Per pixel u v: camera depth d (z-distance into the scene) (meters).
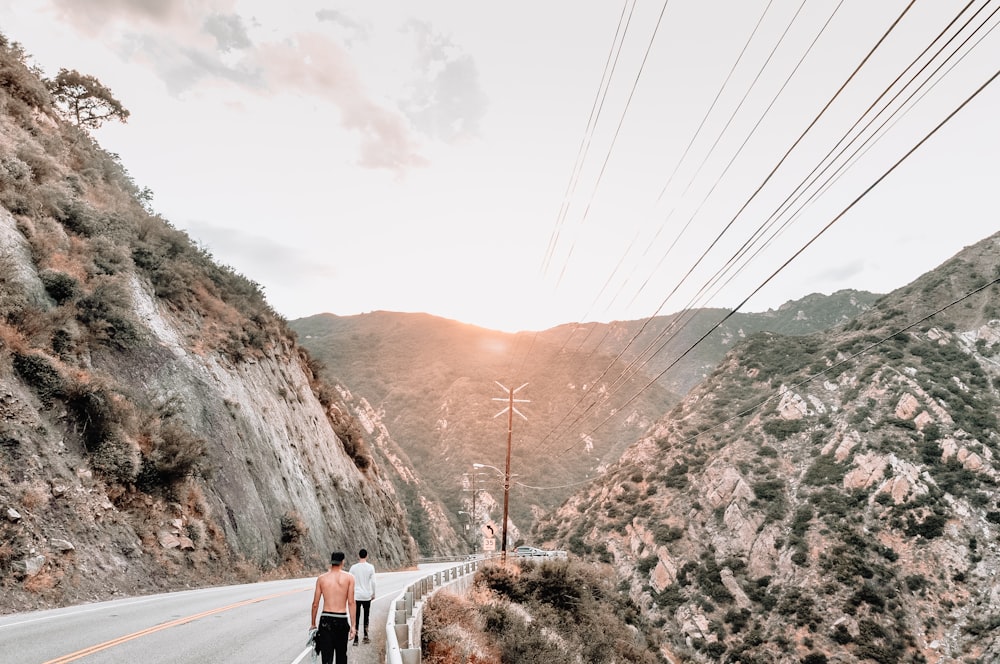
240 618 11.97
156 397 22.75
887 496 61.03
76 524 14.66
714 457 80.00
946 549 54.06
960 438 63.69
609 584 45.38
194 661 7.88
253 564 23.19
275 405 35.16
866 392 77.56
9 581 11.58
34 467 14.37
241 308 37.59
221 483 24.00
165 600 14.18
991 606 48.66
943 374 75.25
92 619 10.68
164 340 26.00
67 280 20.09
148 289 27.61
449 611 16.05
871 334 92.06
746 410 87.19
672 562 66.56
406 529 64.88
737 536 66.25
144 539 17.22
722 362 110.25
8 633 8.83
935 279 98.19
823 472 68.31
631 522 77.25
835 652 49.44
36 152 24.95
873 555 56.19
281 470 30.97
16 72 28.48
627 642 33.25
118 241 26.16
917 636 48.81
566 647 23.52
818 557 58.19
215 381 28.02
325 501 37.22
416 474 127.75
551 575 32.12
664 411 172.75
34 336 17.33
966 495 57.75
